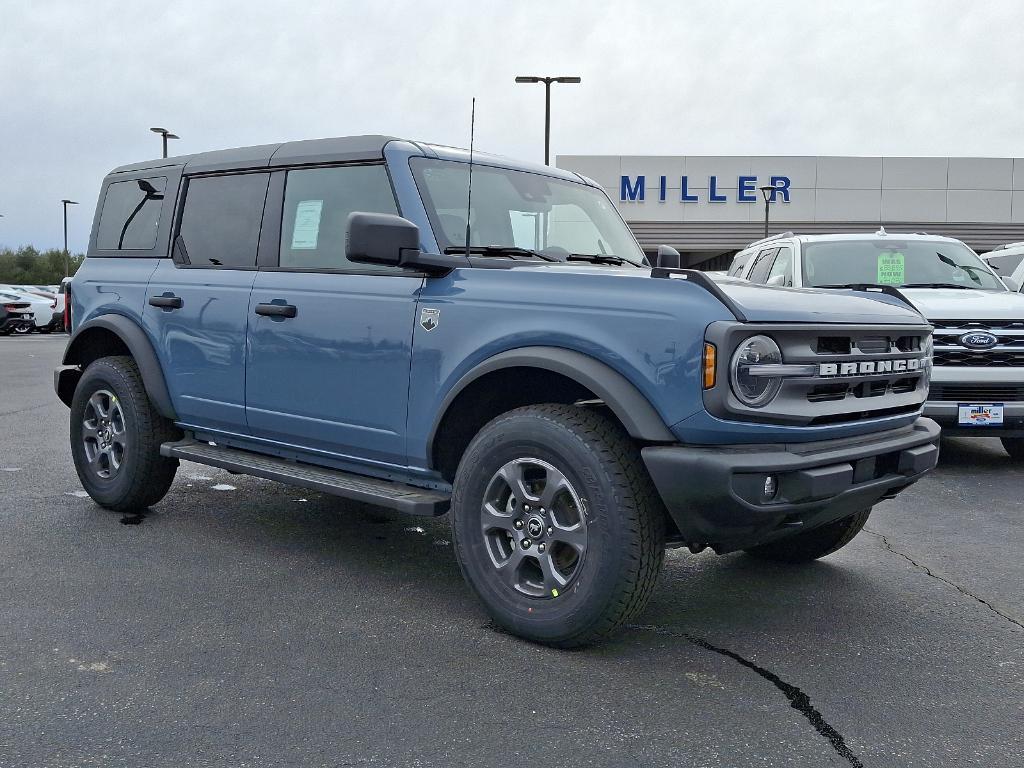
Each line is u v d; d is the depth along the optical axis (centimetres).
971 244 4534
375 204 399
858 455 324
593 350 320
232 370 446
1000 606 391
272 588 397
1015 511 570
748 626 362
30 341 2536
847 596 402
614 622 316
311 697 288
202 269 472
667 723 274
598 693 295
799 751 259
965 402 659
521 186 431
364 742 259
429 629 350
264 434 443
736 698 293
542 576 339
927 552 476
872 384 348
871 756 257
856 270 784
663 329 307
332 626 352
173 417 488
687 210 4500
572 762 250
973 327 666
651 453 304
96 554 443
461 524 350
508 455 336
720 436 300
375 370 384
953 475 685
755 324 300
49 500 556
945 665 325
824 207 4500
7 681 297
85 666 310
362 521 517
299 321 414
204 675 304
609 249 450
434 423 362
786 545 446
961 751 261
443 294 365
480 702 286
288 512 535
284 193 441
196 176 491
